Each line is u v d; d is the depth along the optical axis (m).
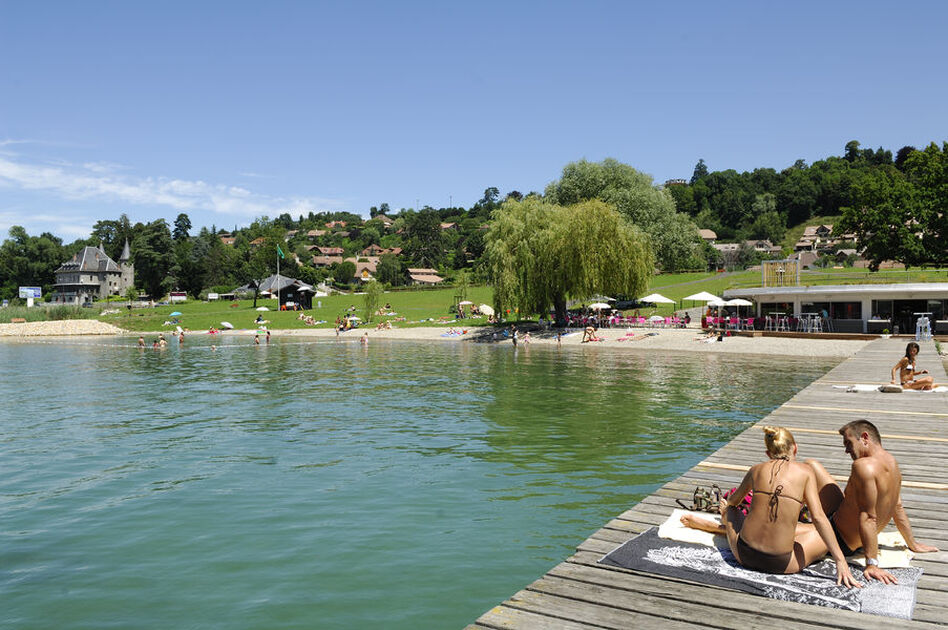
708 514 7.96
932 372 24.53
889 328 51.41
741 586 5.87
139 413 24.59
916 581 5.89
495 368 39.81
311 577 9.28
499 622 5.42
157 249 159.50
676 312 77.44
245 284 166.25
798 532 6.29
